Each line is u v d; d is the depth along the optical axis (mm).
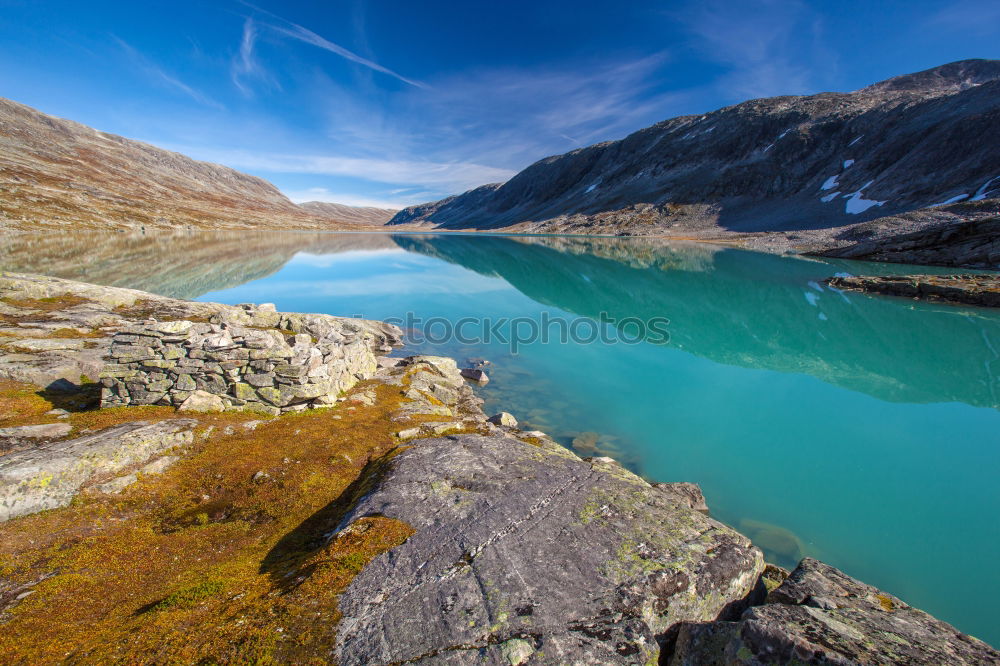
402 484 9055
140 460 10125
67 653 5191
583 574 6641
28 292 25938
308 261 71812
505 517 7918
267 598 6207
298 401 13859
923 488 12953
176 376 12906
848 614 5746
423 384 19016
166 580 7016
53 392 13781
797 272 53125
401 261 72875
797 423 17266
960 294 34344
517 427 15828
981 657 4969
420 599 6035
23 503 8078
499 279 54500
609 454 15211
